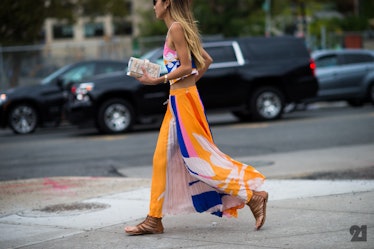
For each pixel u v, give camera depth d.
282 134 21.17
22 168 16.45
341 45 45.69
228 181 8.36
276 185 11.91
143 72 8.56
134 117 24.12
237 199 8.53
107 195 11.81
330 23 59.47
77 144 21.06
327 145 18.30
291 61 25.70
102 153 18.55
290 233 8.38
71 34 66.00
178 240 8.40
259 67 25.14
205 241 8.27
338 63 32.94
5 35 37.16
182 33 8.43
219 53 24.84
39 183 13.48
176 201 8.62
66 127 29.83
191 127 8.43
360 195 10.55
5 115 26.84
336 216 9.16
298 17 56.91
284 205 10.09
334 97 32.66
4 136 26.22
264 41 25.66
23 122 26.91
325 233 8.26
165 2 8.58
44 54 35.66
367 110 29.92
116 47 37.16
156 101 24.14
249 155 17.06
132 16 64.88
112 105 23.84
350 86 32.84
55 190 12.58
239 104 24.94
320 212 9.47
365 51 33.44
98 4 42.34
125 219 9.78
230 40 25.19
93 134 24.52
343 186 11.45
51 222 9.83
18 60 35.19
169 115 8.64
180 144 8.43
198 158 8.39
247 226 8.94
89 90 23.64
